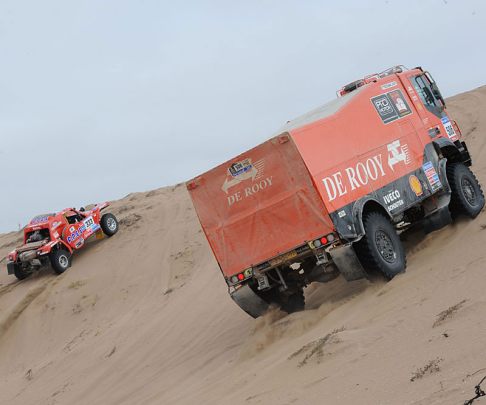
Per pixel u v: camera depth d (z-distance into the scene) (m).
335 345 9.34
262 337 12.23
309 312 12.40
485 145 23.61
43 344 22.69
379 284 12.15
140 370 15.29
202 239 26.22
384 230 12.34
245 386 10.02
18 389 18.86
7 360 22.55
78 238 28.27
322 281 13.00
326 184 11.81
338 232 11.66
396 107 14.03
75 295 24.73
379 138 13.23
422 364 7.30
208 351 14.15
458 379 6.48
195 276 22.75
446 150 15.16
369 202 12.52
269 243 12.15
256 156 11.99
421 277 11.41
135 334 18.81
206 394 10.72
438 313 8.88
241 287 12.62
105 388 15.19
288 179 11.84
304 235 11.87
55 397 16.34
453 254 12.00
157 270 24.78
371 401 6.98
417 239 14.58
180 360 14.52
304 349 10.02
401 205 13.11
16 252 27.44
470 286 9.44
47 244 26.98
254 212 12.17
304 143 11.83
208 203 12.53
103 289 24.75
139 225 29.88
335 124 12.55
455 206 14.34
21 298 25.59
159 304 21.22
